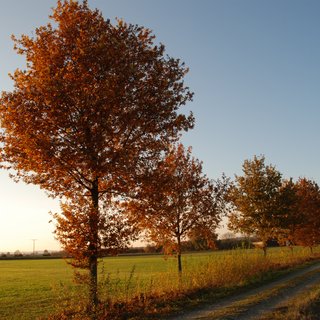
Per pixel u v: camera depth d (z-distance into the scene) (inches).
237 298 644.1
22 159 502.3
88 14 544.7
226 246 1764.3
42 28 539.2
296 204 1449.3
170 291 682.2
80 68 506.3
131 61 538.0
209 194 840.9
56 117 492.4
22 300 918.4
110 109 506.6
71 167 515.2
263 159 1384.1
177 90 566.6
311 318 478.6
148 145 554.9
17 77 519.8
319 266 1279.5
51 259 4224.9
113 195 568.4
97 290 523.5
